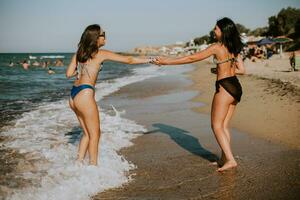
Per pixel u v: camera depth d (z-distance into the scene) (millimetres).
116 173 4590
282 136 6457
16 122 8219
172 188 4176
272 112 8656
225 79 4641
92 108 4480
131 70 41469
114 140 6504
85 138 4734
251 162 5066
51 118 8789
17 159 5270
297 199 3816
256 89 13312
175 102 11844
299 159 5152
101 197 3900
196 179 4465
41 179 4375
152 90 16031
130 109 10430
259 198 3861
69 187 4094
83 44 4461
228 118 4902
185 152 5766
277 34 71500
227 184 4281
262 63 31953
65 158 5320
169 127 7762
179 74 29156
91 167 4582
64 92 16250
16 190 4012
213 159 5352
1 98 13609
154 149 5957
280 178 4422
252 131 6949
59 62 52844
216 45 4727
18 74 33062
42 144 6191
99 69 4582
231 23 4641
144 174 4660
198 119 8672
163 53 142500
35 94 15289
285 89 12273
